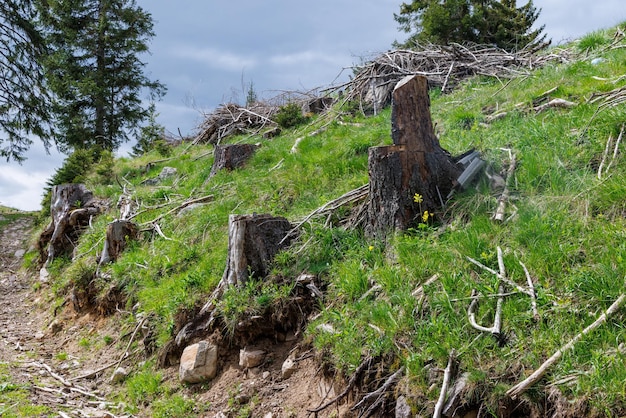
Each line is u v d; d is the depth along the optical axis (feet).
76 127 85.76
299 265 20.25
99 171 53.98
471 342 13.03
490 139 23.04
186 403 18.43
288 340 18.61
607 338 11.56
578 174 17.95
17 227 60.44
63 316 31.07
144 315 24.20
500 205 17.65
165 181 45.42
